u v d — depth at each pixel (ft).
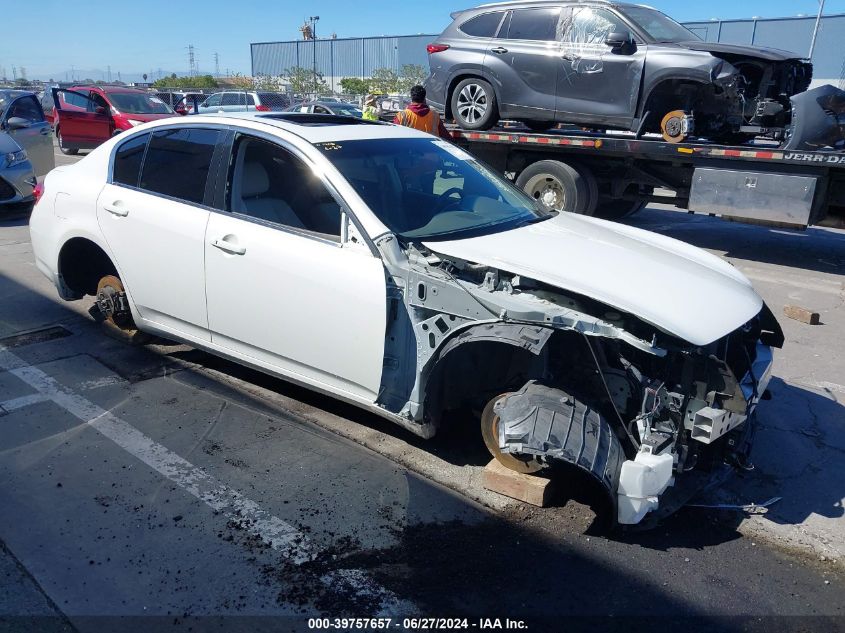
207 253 13.12
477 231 12.30
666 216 36.65
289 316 12.16
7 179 30.86
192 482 11.37
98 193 15.23
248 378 15.35
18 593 8.83
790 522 10.89
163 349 16.83
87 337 17.52
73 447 12.35
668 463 9.53
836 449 13.14
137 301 14.96
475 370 11.47
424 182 13.25
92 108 57.26
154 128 14.87
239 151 13.21
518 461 11.12
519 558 9.82
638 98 26.68
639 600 9.11
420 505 10.95
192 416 13.58
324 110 65.87
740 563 9.91
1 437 12.62
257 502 10.89
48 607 8.61
